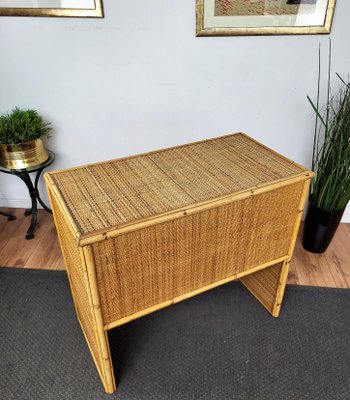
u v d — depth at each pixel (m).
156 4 1.51
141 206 0.97
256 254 1.23
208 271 1.15
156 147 1.89
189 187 1.06
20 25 1.57
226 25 1.54
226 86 1.70
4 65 1.68
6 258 1.78
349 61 1.61
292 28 1.54
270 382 1.26
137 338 1.41
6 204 2.12
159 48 1.61
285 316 1.50
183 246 1.03
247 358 1.34
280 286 1.39
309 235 1.77
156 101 1.75
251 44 1.59
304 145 1.84
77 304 1.37
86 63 1.66
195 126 1.82
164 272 1.06
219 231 1.07
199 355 1.35
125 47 1.61
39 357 1.33
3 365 1.31
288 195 1.13
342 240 1.91
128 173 1.14
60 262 1.76
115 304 1.03
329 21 1.51
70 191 1.04
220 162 1.20
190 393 1.23
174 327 1.45
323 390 1.24
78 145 1.90
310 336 1.42
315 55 1.61
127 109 1.78
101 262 0.92
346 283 1.65
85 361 1.32
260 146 1.31
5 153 1.65
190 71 1.67
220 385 1.25
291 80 1.67
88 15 1.53
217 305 1.55
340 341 1.40
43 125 1.76
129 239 0.92
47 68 1.68
